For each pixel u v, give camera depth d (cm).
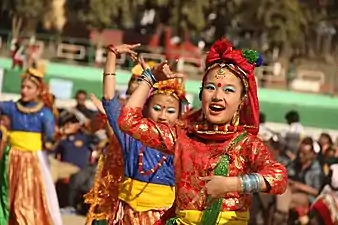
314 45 4881
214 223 800
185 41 4603
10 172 1766
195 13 4572
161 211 1158
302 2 4969
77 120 2350
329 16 4934
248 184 746
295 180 2080
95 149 2264
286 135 2483
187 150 823
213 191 743
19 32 4600
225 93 818
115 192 1350
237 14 4659
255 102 824
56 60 4338
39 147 1781
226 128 820
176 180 830
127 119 865
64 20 4831
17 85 3606
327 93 4266
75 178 2284
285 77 4428
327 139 2281
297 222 2048
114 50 1053
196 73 4144
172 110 1154
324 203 1847
